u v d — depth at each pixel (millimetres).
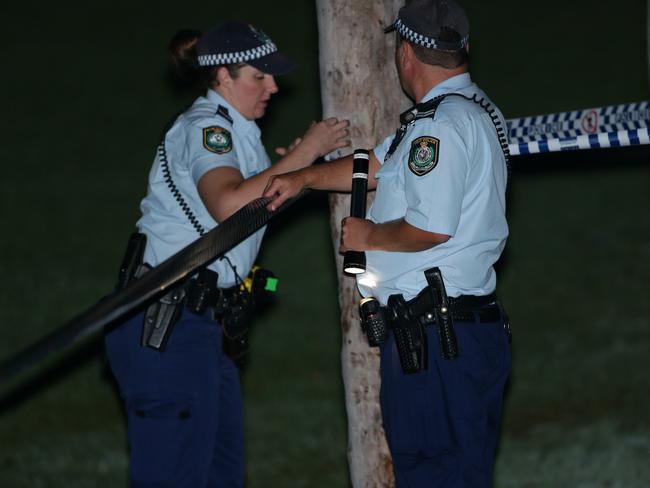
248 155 12078
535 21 50188
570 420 21172
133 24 52250
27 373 23188
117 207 34688
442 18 10578
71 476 19469
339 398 22719
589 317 26250
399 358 10617
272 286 12500
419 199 10125
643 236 30891
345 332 12844
